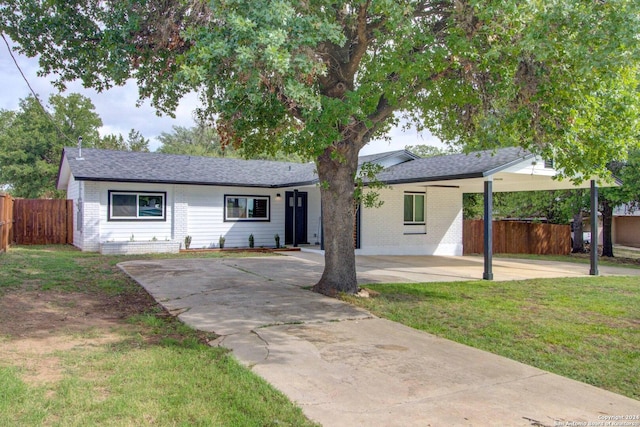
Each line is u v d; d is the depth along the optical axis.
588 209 21.80
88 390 3.99
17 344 5.29
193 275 10.73
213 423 3.46
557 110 7.61
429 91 8.54
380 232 17.19
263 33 5.44
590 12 6.00
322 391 4.20
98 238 15.85
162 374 4.43
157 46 7.77
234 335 5.91
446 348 5.71
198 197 17.62
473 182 14.95
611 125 7.77
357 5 7.45
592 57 6.16
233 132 7.59
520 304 8.45
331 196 8.80
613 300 9.00
